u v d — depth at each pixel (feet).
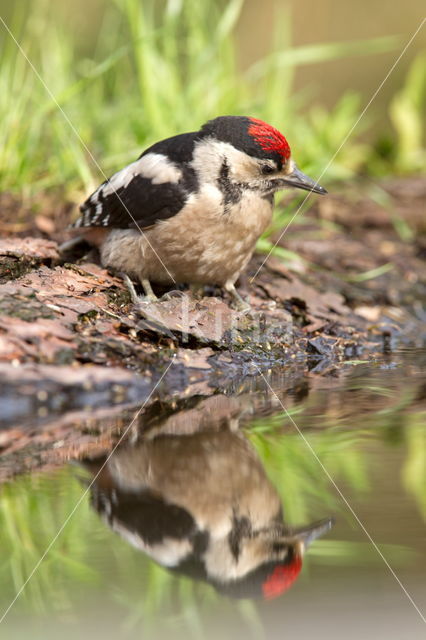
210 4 55.16
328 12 80.12
